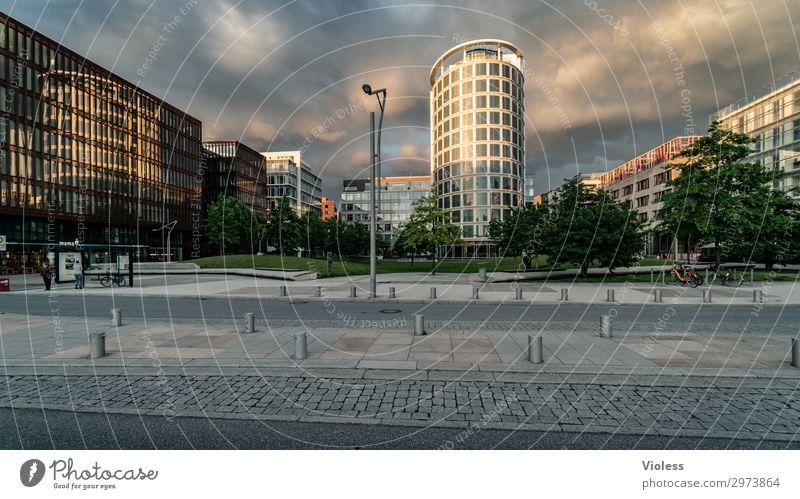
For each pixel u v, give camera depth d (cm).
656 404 469
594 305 1368
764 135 4200
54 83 3997
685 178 2166
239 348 729
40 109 3862
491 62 6575
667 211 2267
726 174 2039
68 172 4125
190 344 761
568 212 2498
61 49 4066
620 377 561
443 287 2009
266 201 7938
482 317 1109
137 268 3375
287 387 530
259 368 609
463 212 6650
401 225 4109
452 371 589
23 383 550
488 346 740
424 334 850
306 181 11219
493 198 6519
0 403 480
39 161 3844
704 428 411
